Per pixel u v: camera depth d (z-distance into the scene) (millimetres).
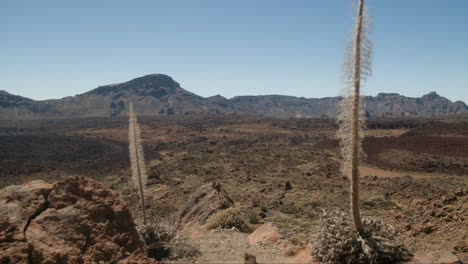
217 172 50094
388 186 37938
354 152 5973
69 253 6301
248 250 8617
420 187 36000
